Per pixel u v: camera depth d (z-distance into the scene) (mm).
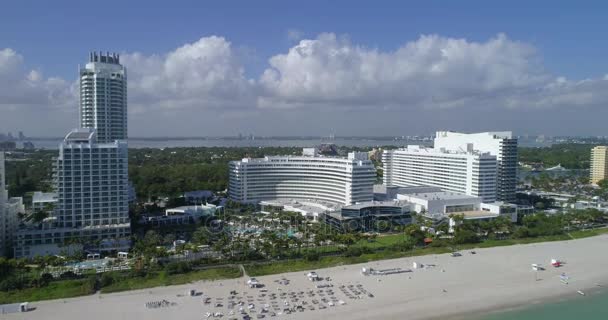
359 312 187375
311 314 184500
